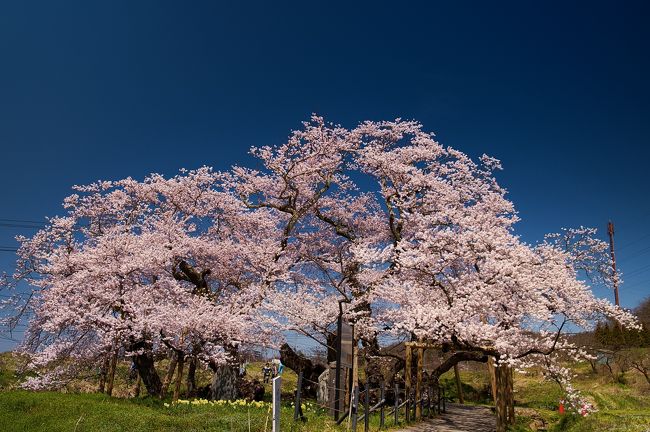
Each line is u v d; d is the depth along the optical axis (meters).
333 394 12.98
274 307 17.50
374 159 19.86
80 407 9.78
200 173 21.41
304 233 23.48
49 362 16.12
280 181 22.81
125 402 11.78
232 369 16.98
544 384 24.39
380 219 22.94
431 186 19.84
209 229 22.09
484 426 15.28
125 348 16.11
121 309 15.51
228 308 17.16
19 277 18.16
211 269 20.27
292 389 21.48
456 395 27.27
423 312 13.39
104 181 20.59
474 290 12.98
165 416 9.84
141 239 17.81
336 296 18.86
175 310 15.42
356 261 18.11
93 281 15.69
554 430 12.91
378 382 19.94
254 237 22.27
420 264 13.69
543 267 13.73
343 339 12.77
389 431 13.04
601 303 13.46
